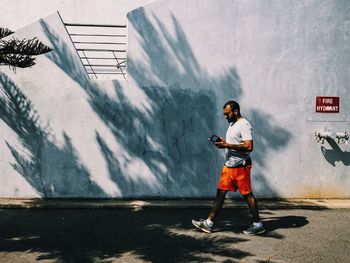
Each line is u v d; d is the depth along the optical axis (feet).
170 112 23.62
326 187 24.41
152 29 23.40
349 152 24.43
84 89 23.35
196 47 23.57
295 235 17.67
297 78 24.13
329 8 24.17
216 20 23.59
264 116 24.00
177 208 22.36
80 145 23.45
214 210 17.87
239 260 14.60
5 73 23.15
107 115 23.49
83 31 34.22
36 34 23.09
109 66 32.83
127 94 23.50
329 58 24.23
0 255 14.96
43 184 23.44
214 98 23.72
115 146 23.54
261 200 24.02
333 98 24.31
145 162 23.66
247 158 17.49
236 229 18.54
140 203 22.65
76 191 23.52
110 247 15.92
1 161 23.34
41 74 23.20
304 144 24.26
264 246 16.16
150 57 23.44
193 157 23.73
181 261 14.42
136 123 23.57
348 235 17.70
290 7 23.97
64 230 18.19
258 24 23.81
